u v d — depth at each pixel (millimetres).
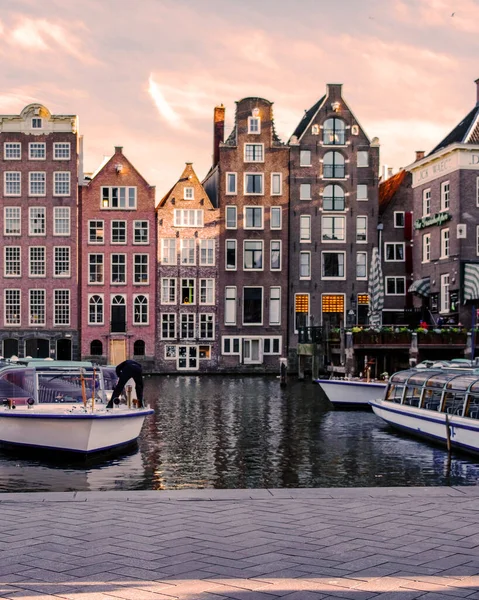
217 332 60531
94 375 21953
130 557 8133
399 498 11555
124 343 59500
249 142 60969
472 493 11961
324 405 34781
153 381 51219
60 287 58969
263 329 60781
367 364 41500
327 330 48906
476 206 48062
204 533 9195
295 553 8312
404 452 21906
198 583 7277
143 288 59719
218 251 60625
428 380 24578
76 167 59062
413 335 40688
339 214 61062
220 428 26875
